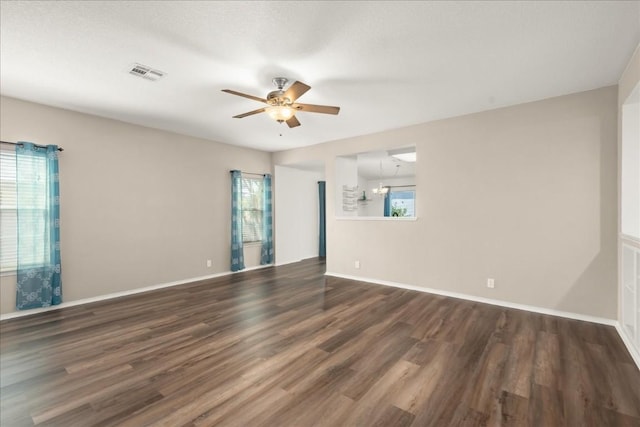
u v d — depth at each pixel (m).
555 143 3.42
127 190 4.43
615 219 3.11
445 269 4.25
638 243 2.38
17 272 3.49
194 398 1.96
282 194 6.90
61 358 2.50
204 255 5.43
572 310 3.34
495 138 3.81
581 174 3.28
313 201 7.96
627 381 2.12
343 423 1.73
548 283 3.48
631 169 2.85
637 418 1.76
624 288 2.84
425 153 4.39
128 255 4.44
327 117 4.15
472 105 3.69
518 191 3.66
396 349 2.63
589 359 2.42
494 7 1.92
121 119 4.28
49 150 3.65
